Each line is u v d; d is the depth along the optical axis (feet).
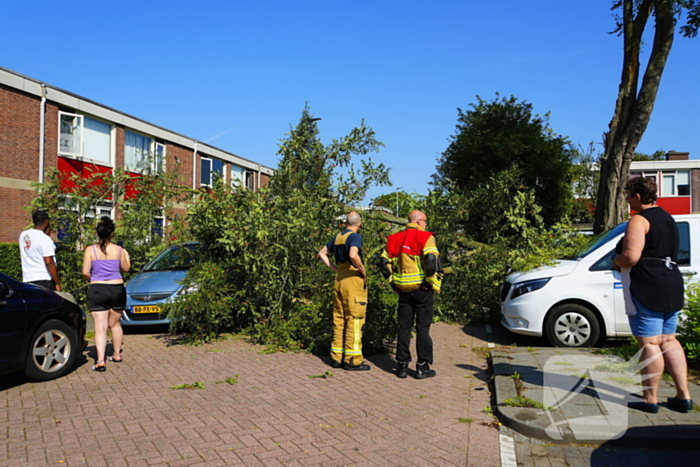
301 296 25.77
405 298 20.06
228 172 96.12
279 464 12.23
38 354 18.74
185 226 30.83
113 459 12.37
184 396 17.34
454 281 33.09
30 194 53.93
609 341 25.13
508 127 108.68
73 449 12.92
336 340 21.22
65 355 19.83
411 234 19.94
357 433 14.20
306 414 15.64
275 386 18.58
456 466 12.27
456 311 32.81
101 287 20.66
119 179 37.65
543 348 22.47
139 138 72.02
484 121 109.09
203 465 12.10
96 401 16.72
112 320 21.70
